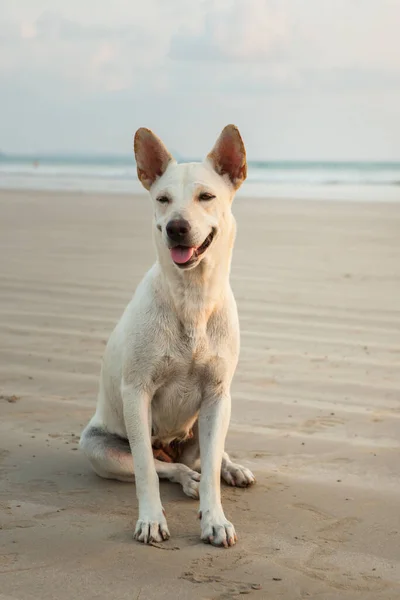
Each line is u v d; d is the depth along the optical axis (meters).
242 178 3.90
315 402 5.24
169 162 3.92
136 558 3.17
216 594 2.87
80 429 4.78
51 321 7.23
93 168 51.00
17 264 10.09
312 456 4.38
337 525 3.54
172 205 3.68
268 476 4.14
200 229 3.61
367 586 2.96
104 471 4.09
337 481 4.05
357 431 4.74
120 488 4.01
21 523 3.50
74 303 7.95
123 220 15.45
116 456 4.02
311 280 9.23
